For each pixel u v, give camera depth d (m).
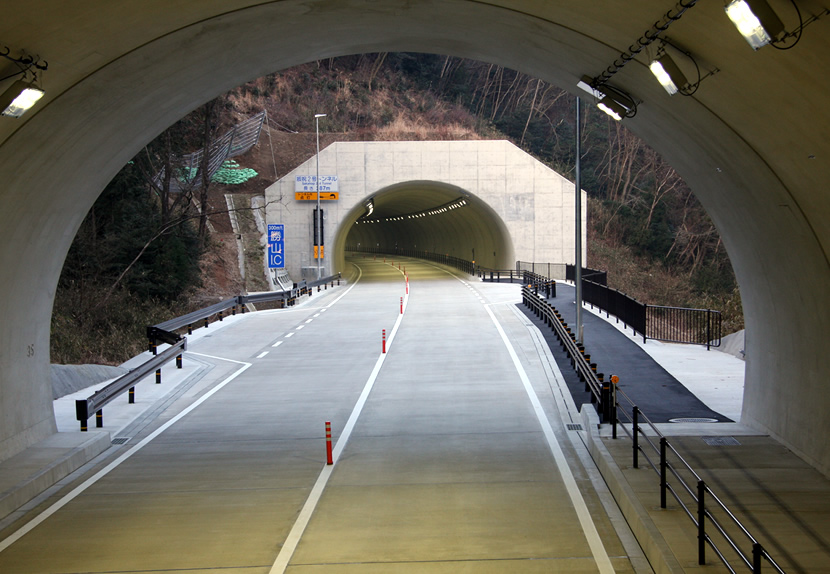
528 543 8.49
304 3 10.69
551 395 17.02
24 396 12.25
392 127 77.94
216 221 54.53
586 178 85.94
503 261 56.34
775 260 11.12
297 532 8.99
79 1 7.84
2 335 11.45
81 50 9.05
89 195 13.22
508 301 37.28
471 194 52.81
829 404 9.97
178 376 19.94
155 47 10.13
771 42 6.52
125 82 10.67
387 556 8.20
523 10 10.51
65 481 11.29
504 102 98.94
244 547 8.55
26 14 7.63
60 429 14.30
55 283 13.26
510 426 14.27
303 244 52.66
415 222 89.69
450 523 9.19
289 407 16.52
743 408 13.48
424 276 60.91
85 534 9.05
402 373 20.12
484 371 20.00
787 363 11.41
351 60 92.31
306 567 7.95
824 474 9.98
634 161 87.44
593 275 38.41
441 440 13.39
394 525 9.16
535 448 12.70
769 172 9.71
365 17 12.15
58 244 12.86
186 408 16.69
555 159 89.50
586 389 16.92
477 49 13.98
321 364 21.86
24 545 8.73
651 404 15.39
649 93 11.18
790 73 7.45
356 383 18.98
